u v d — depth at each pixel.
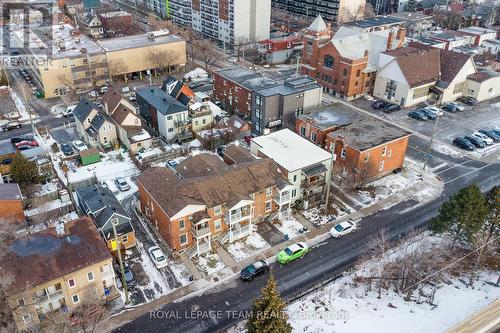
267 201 56.19
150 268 49.81
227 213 51.53
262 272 49.12
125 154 73.06
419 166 70.38
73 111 78.88
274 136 64.69
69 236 44.66
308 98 80.00
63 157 70.88
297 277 48.94
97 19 134.25
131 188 63.88
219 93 92.44
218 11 131.25
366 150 61.12
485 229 48.59
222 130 75.88
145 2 170.38
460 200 46.88
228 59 122.94
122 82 104.44
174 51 108.94
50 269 40.84
